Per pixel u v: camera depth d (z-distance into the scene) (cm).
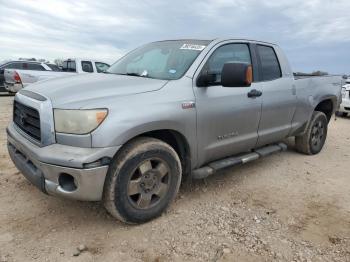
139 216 335
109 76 391
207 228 342
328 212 388
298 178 497
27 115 344
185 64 386
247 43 458
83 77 391
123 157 313
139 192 332
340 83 657
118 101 314
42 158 299
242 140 437
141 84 348
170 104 342
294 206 400
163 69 394
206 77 373
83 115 294
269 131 484
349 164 578
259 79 464
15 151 367
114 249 303
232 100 409
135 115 313
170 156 348
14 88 1401
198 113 369
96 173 294
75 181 296
